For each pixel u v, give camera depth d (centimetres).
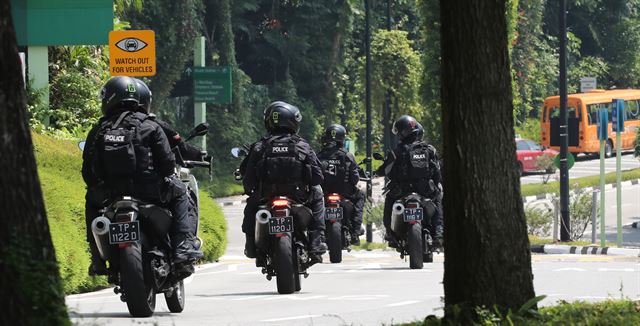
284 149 3466
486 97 2039
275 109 3562
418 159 4684
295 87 15288
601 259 5734
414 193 4678
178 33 12556
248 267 5162
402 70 13025
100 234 2669
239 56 15338
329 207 5400
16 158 1564
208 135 13612
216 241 5459
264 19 15388
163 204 2777
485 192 2039
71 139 6594
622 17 19612
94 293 3850
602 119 6600
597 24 19588
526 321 2005
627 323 2109
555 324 2055
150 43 5459
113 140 2705
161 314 2961
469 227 2044
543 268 4869
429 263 5094
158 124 2783
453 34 2047
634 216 9456
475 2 2031
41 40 6788
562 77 7488
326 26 15338
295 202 3481
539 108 17825
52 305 1570
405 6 16475
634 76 19588
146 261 2744
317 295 3547
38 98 6806
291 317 2883
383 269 4838
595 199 6894
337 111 15362
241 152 3781
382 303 3275
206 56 13775
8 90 1557
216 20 13825
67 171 4712
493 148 2041
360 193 5600
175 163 2861
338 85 15350
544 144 15825
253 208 3544
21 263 1550
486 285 2044
